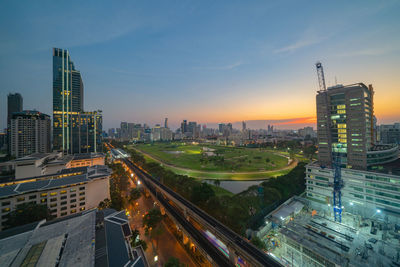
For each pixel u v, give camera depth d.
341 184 90.62
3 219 79.25
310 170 111.00
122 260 46.53
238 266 58.31
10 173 170.88
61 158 195.62
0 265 39.97
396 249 64.50
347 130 106.19
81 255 43.47
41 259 42.19
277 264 54.06
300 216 91.81
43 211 78.19
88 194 101.12
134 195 108.25
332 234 74.69
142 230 84.50
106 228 60.50
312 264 63.00
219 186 140.25
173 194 111.38
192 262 65.19
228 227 77.38
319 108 118.88
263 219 87.81
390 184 82.19
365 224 82.12
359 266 56.31
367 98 107.88
